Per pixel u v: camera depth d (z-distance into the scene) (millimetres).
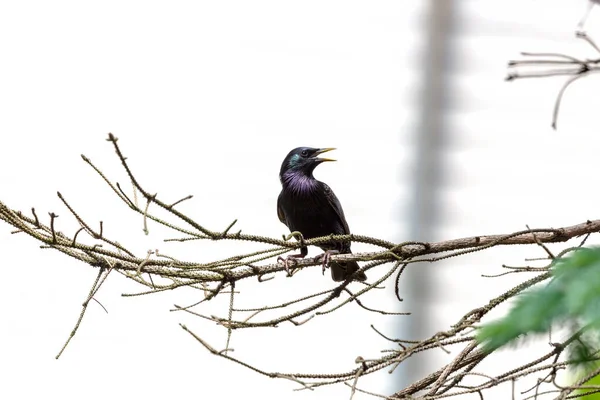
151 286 7344
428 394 6648
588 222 8219
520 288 6832
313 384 6691
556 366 6090
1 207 7082
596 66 5324
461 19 16344
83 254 7457
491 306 6836
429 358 14180
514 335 3664
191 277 7609
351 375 6750
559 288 3627
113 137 6285
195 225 7156
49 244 7246
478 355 6840
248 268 8844
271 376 6582
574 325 3535
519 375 6219
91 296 7199
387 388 14078
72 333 6934
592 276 3506
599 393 6492
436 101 16047
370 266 8367
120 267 7426
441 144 15859
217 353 6328
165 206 6902
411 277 14898
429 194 15586
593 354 4793
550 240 8219
